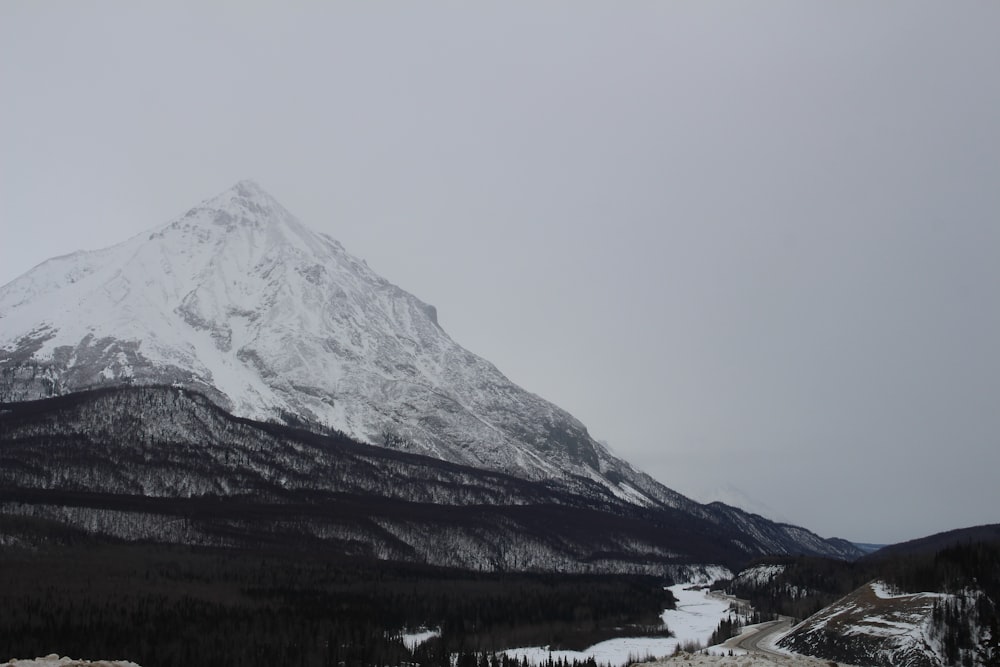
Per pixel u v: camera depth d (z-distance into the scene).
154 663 193.12
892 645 189.38
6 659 182.12
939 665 181.00
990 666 172.12
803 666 118.44
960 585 199.50
